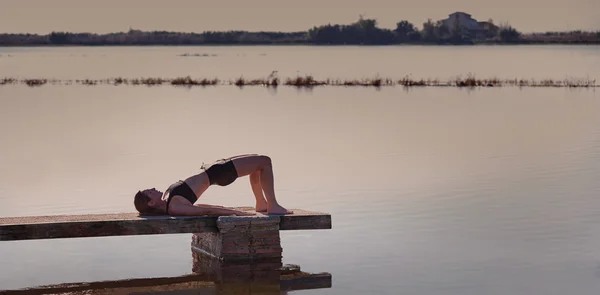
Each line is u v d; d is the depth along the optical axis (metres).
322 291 12.16
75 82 65.06
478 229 15.52
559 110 40.88
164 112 39.81
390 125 33.94
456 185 19.92
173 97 49.50
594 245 14.34
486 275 12.73
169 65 97.62
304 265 13.47
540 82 62.41
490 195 18.69
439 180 20.64
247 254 13.69
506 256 13.72
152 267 13.59
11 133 31.56
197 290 12.41
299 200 18.20
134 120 36.19
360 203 17.88
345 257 13.87
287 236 15.30
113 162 24.02
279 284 12.57
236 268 13.41
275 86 60.31
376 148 26.75
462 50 154.25
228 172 14.13
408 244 14.52
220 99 47.72
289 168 22.58
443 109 41.56
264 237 13.74
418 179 20.78
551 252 13.94
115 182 20.73
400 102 45.75
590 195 18.56
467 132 31.47
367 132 31.38
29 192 19.44
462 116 37.84
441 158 24.47
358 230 15.58
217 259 13.87
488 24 183.88
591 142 28.22
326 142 28.23
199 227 13.73
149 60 114.19
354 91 55.03
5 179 21.19
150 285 12.66
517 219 16.25
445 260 13.55
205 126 33.53
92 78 70.56
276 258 13.80
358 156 24.88
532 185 19.84
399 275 12.81
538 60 104.75
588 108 41.91
